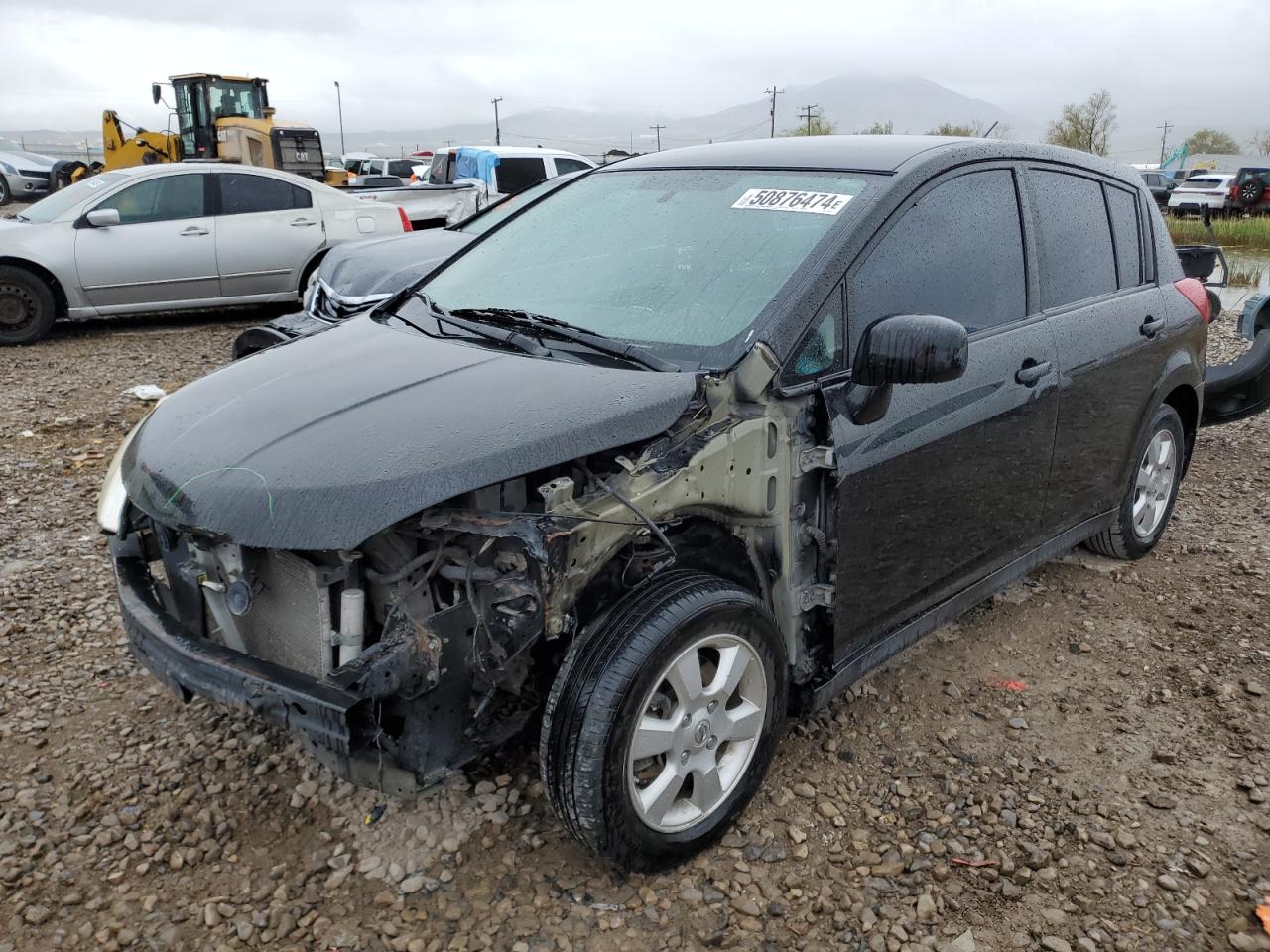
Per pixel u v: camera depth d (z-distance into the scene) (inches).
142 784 122.6
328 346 131.4
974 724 137.9
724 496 106.2
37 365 357.4
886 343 106.3
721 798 111.0
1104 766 129.3
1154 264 178.7
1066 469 153.7
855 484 114.7
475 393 106.8
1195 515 218.4
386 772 94.7
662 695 105.2
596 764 96.6
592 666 98.0
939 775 126.3
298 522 93.1
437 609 101.5
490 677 100.7
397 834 114.0
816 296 113.7
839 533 114.7
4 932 100.3
